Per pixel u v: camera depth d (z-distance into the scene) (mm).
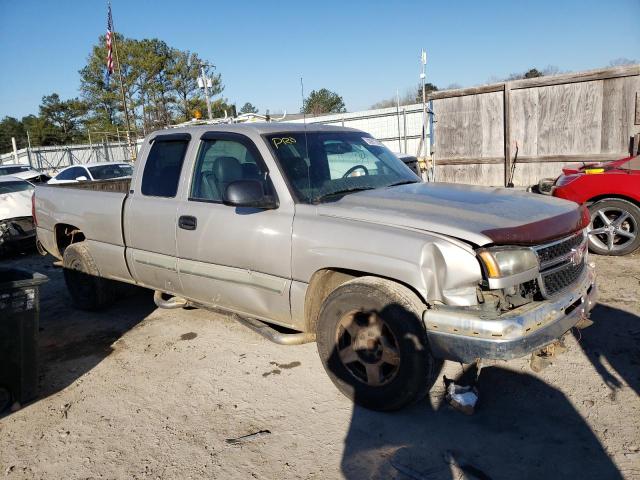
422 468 2807
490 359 2818
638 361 3787
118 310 5832
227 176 4062
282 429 3254
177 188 4418
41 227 6043
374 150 4566
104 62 50438
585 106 11156
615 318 4582
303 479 2789
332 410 3432
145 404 3684
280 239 3611
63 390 3979
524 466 2771
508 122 12078
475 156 12781
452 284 2922
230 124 4316
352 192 3832
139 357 4492
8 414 3662
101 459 3078
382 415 3330
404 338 3043
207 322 5227
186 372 4137
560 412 3232
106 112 53906
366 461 2895
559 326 3027
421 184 4160
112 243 5086
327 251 3355
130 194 4852
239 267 3930
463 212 3213
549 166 11773
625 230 6547
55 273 7980
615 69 10648
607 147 11055
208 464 2963
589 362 3818
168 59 52125
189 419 3451
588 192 6555
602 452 2834
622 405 3250
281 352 4395
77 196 5488
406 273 3021
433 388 3611
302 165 3863
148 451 3125
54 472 2982
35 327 3742
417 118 21422
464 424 3184
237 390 3791
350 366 3434
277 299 3729
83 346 4836
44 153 35781
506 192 3850
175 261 4430
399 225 3174
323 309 3455
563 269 3191
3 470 3029
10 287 3531
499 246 2912
